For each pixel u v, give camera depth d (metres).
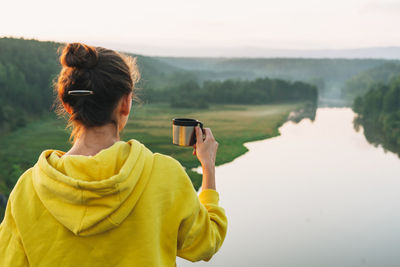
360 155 32.81
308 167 27.05
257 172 24.41
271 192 20.22
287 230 15.57
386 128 47.72
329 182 23.36
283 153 31.69
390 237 15.70
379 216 17.97
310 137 41.56
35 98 41.91
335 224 16.58
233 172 24.14
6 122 34.47
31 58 49.34
